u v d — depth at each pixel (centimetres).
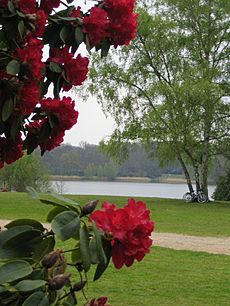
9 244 190
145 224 196
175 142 3319
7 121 228
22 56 211
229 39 3647
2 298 186
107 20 248
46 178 4241
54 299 185
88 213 198
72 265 207
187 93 3117
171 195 4956
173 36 3394
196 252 1459
